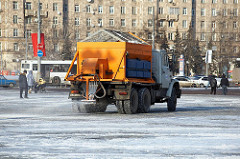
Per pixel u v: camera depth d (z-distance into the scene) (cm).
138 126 2434
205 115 3275
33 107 4041
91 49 3431
